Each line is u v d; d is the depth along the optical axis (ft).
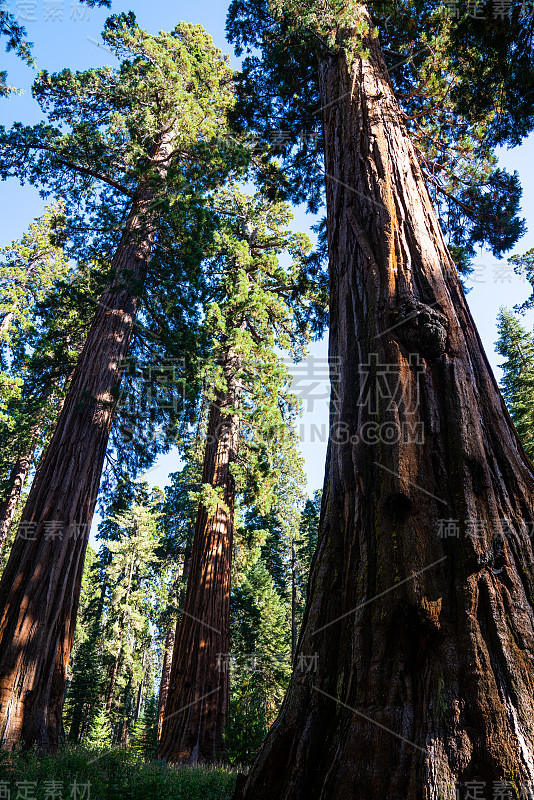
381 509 9.70
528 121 27.63
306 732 8.45
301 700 8.97
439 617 8.10
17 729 20.93
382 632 8.45
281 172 39.70
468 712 7.22
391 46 28.04
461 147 27.68
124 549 94.22
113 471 45.78
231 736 32.24
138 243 39.06
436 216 15.35
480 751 6.83
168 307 40.93
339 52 21.25
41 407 61.36
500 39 24.54
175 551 92.73
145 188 42.14
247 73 33.68
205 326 45.16
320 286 48.73
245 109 34.96
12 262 79.51
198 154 42.88
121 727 93.76
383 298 12.47
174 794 16.93
